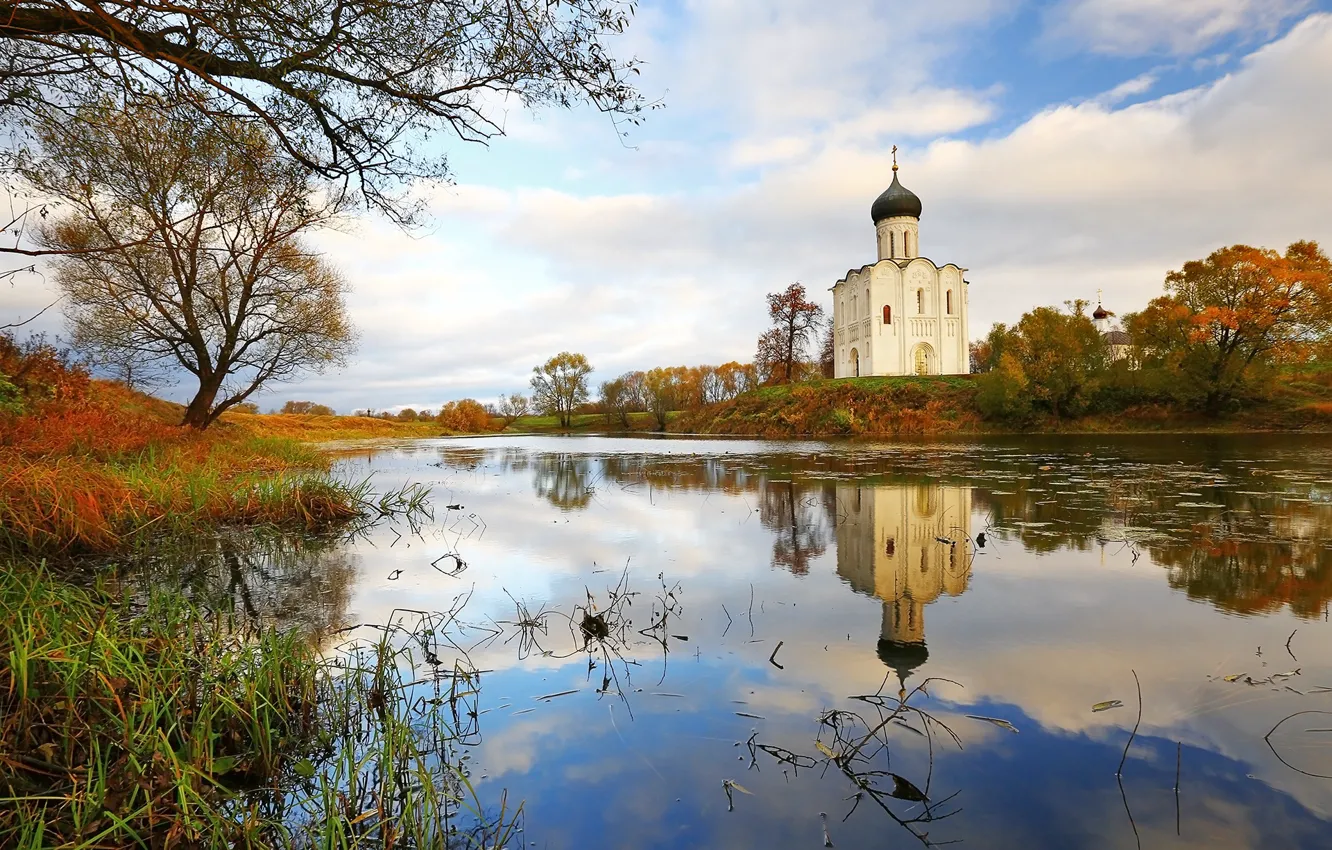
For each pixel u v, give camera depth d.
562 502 10.18
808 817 2.25
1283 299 26.56
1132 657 3.57
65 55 4.53
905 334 48.59
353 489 10.76
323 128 5.36
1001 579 5.21
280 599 4.90
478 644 3.94
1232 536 6.57
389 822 2.24
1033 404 31.78
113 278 14.98
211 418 17.80
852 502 9.54
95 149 5.74
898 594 4.86
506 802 2.37
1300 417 26.61
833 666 3.53
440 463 18.66
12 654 2.65
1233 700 3.04
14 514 5.58
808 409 38.53
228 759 2.55
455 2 4.80
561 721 2.97
